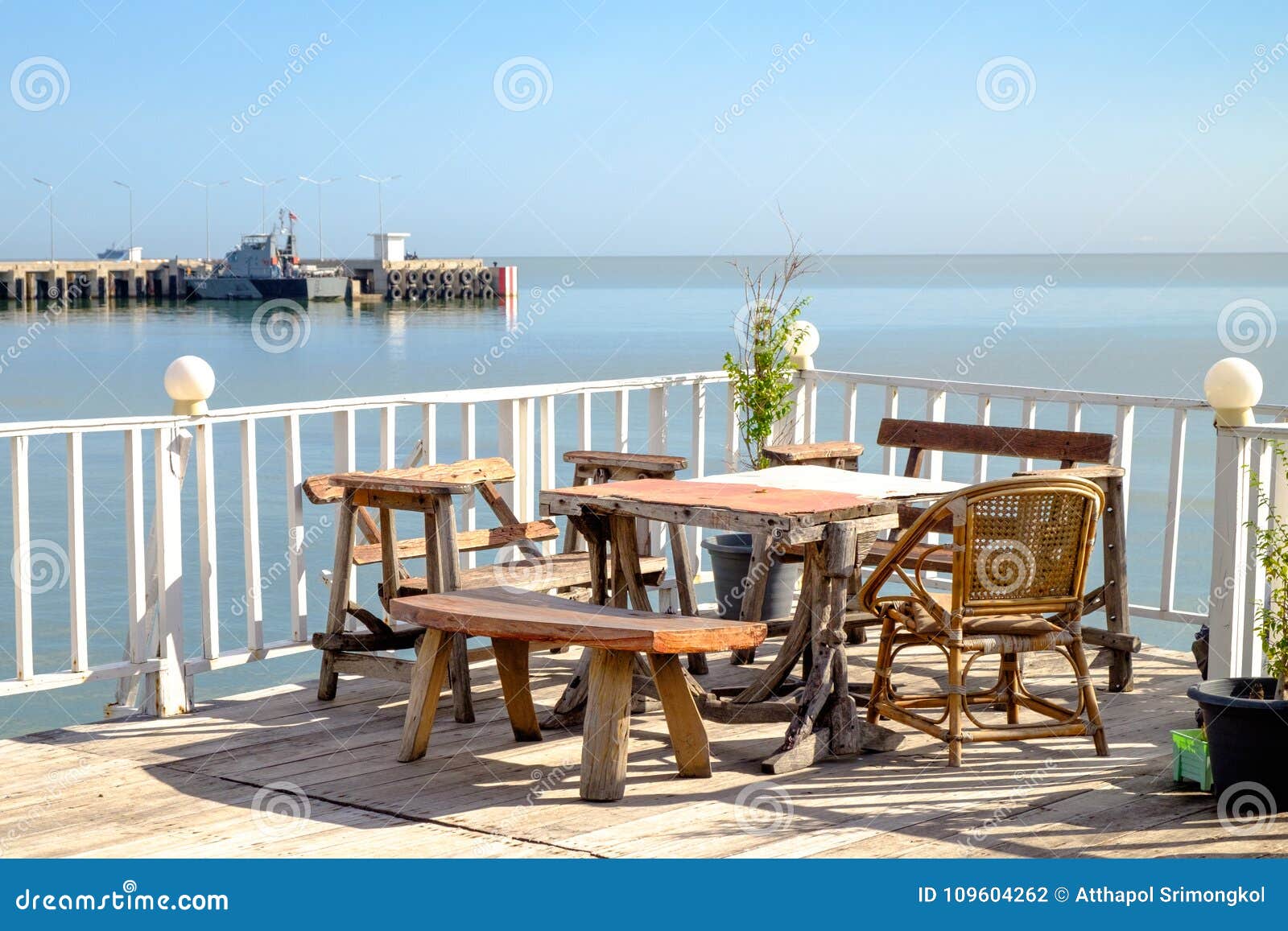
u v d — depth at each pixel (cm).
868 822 336
